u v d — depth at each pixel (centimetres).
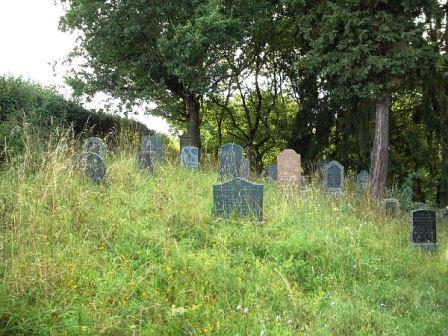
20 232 644
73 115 1958
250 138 3034
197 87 2027
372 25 1736
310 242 877
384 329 608
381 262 912
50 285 545
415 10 1827
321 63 1898
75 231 754
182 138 2488
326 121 2509
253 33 2434
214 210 1007
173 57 2000
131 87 2186
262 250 846
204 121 3167
